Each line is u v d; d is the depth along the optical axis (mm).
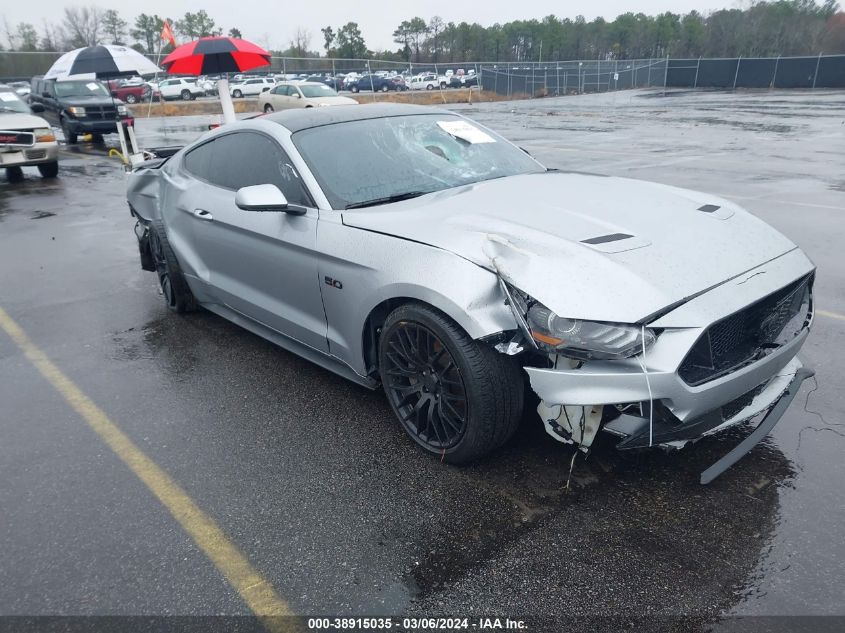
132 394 3703
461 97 38906
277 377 3844
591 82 44031
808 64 38406
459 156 3770
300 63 41375
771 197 8359
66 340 4551
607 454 2869
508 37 108750
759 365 2498
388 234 2871
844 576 2158
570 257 2461
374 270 2844
